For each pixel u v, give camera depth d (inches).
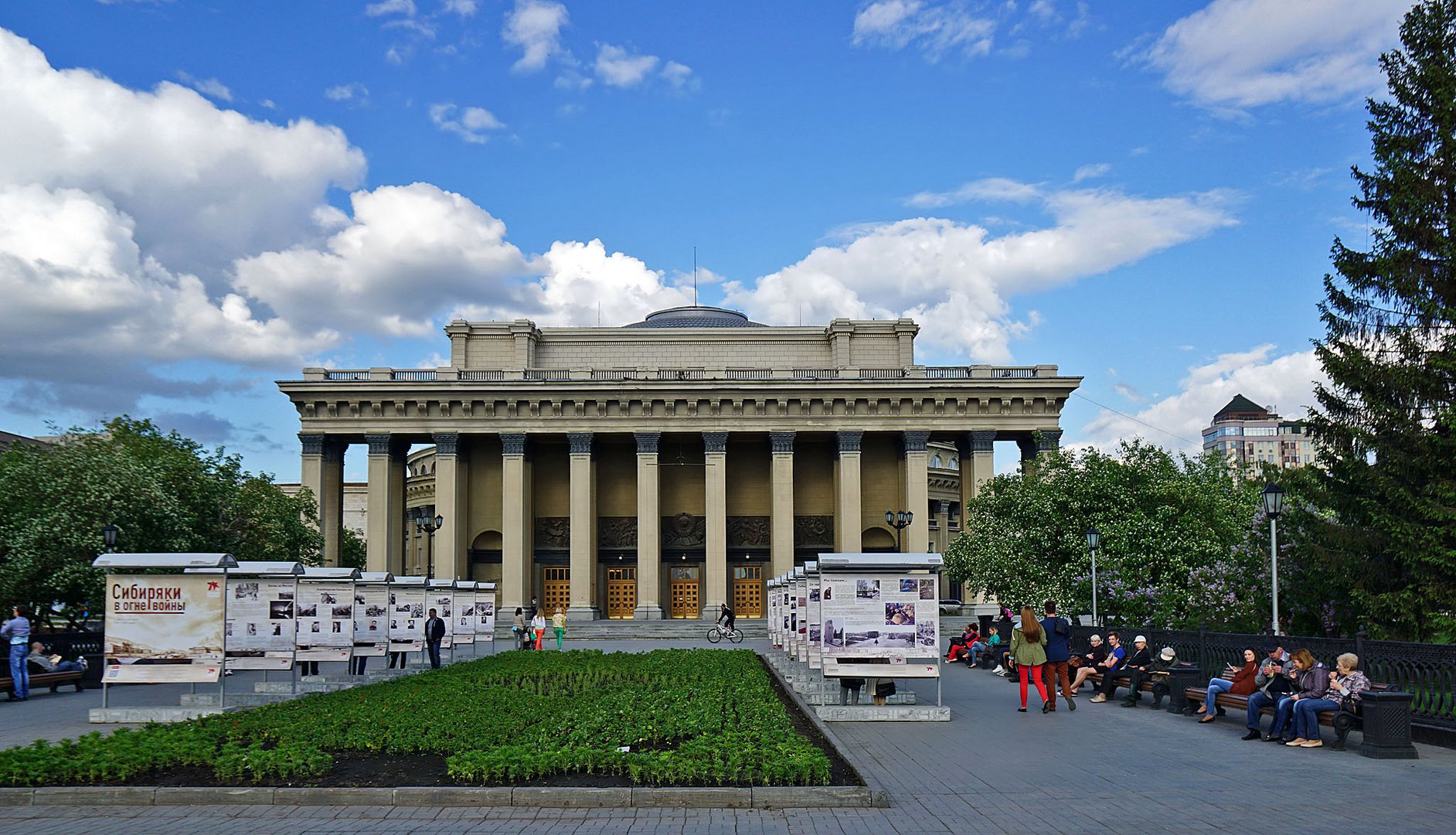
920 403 2974.9
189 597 903.1
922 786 591.8
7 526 1567.4
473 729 744.3
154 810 531.5
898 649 886.4
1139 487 1680.6
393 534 3014.3
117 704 1026.1
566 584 3164.4
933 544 3627.0
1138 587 1576.0
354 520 4192.9
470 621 1622.8
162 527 1717.5
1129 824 490.9
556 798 539.5
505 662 1433.3
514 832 481.4
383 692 1000.9
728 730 714.8
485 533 3193.9
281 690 1025.5
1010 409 2977.4
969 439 3011.8
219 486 1966.0
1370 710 679.1
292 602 999.0
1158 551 1573.6
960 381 2947.8
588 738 701.9
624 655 1581.0
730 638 2161.7
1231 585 1467.8
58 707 1012.5
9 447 1806.1
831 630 889.5
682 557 3181.6
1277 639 875.4
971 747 737.0
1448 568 1079.0
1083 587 1625.2
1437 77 1130.7
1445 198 1133.7
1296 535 1309.1
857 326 3159.5
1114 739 770.8
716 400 2974.9
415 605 1357.0
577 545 2938.0
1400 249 1145.4
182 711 896.9
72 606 1675.7
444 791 544.4
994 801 547.8
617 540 3193.9
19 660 1081.4
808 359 3218.5
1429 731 716.0
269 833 480.1
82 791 547.5
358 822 503.5
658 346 3218.5
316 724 765.3
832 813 520.1
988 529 1968.5
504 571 2928.2
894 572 896.9
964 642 1633.9
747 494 3230.8
